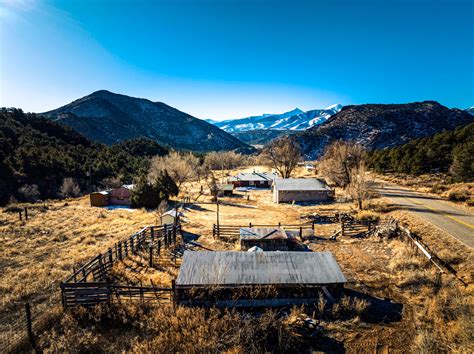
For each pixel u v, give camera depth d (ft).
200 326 37.24
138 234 76.89
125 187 158.71
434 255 58.85
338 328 38.81
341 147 159.12
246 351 33.58
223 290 45.62
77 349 34.55
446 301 41.98
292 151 211.82
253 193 186.70
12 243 77.92
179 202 158.30
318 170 218.18
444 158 158.20
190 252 53.93
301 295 46.24
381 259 64.34
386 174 184.65
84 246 76.23
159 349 33.68
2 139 217.97
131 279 54.44
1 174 177.47
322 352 34.09
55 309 42.42
